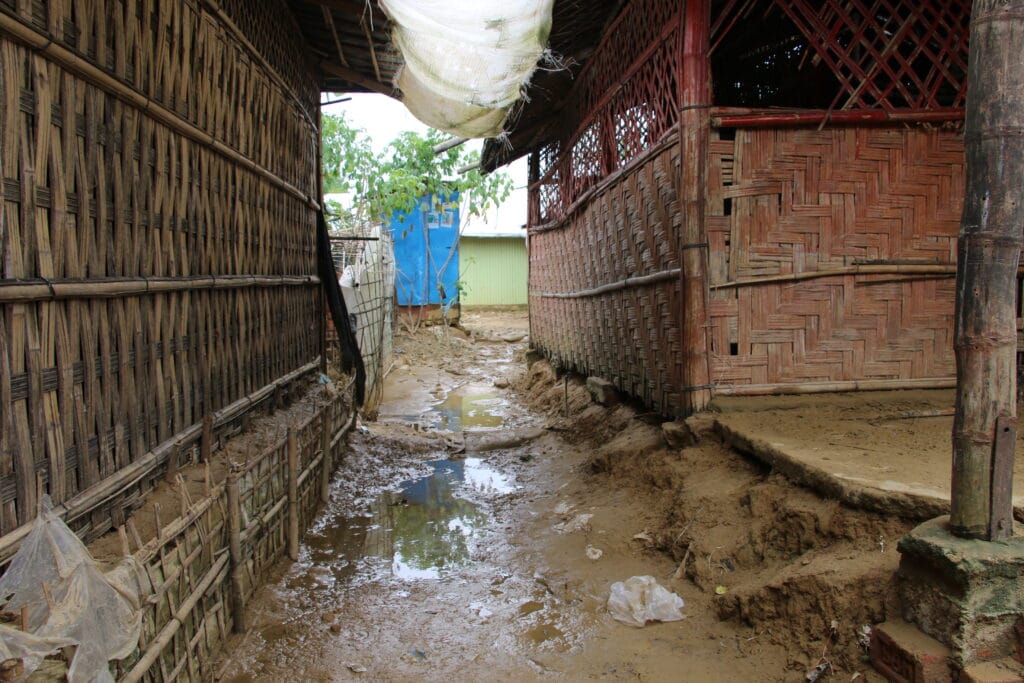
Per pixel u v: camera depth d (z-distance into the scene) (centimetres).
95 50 286
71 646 197
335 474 637
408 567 441
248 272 505
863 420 439
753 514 368
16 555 209
